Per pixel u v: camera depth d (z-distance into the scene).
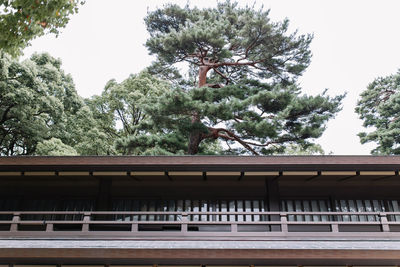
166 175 11.52
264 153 22.88
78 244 8.28
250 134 19.95
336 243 8.81
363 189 12.74
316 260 8.50
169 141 21.58
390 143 29.69
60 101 25.69
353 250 7.70
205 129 20.02
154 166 10.98
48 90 24.83
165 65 24.66
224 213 9.95
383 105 31.75
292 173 11.14
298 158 10.84
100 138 26.88
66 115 26.81
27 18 8.38
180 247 7.82
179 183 12.70
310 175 11.40
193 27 20.08
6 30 8.64
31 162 10.95
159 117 19.61
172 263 8.55
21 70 21.98
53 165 10.98
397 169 10.99
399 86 32.50
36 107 23.67
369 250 7.71
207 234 9.76
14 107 22.20
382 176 11.86
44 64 26.05
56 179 12.66
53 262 8.53
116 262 8.56
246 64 23.83
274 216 12.07
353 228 11.95
